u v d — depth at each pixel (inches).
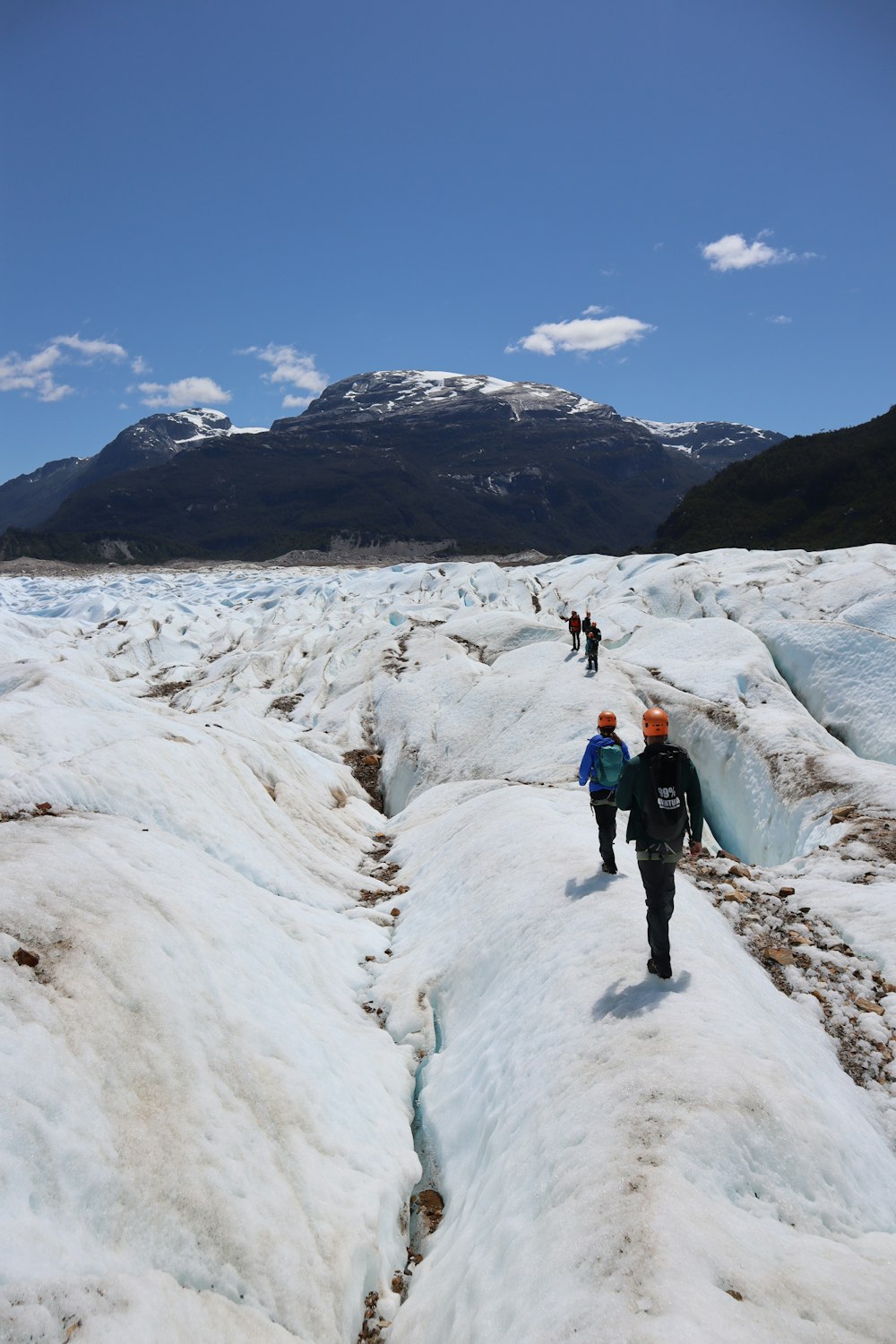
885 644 1151.0
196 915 347.9
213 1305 213.2
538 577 2202.3
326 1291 233.9
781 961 375.2
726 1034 255.0
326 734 1235.9
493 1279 209.0
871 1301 175.3
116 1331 187.9
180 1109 252.7
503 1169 246.8
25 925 279.1
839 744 964.6
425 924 471.2
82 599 2404.0
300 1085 296.4
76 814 428.5
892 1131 277.7
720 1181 203.9
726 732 960.3
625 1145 215.9
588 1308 171.9
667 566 1756.9
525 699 1115.9
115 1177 220.7
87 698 810.8
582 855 423.2
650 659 1273.4
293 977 375.2
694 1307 162.7
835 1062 307.7
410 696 1255.5
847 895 438.6
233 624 2102.6
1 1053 225.0
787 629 1275.8
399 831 768.3
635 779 275.7
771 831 806.5
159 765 521.7
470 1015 360.2
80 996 262.1
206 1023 290.7
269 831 575.8
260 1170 253.4
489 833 518.6
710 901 426.3
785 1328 163.3
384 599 2164.1
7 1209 195.8
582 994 296.0
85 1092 234.5
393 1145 305.3
